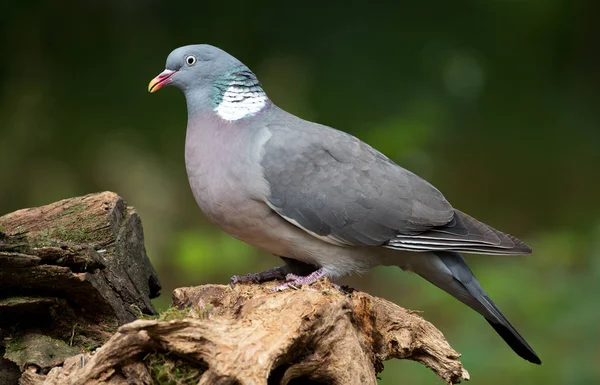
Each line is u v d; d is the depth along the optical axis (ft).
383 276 47.44
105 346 18.81
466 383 36.55
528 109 59.72
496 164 57.00
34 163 49.93
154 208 50.24
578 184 57.31
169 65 26.66
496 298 41.65
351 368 20.26
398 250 25.49
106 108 51.13
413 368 38.63
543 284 42.27
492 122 58.59
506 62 59.72
